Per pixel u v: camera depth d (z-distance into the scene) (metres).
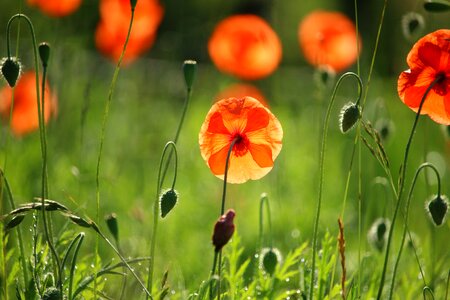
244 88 14.84
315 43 11.11
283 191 10.88
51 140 9.50
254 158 4.95
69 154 11.18
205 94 18.08
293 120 15.88
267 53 10.95
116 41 11.94
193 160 12.62
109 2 11.11
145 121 14.61
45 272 5.49
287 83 19.53
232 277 5.47
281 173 10.87
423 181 11.61
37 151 9.58
